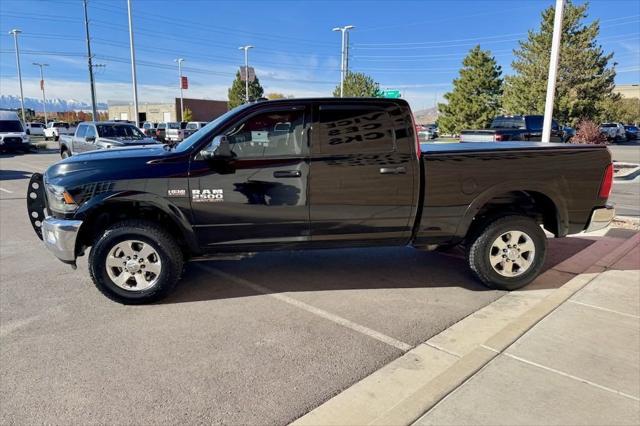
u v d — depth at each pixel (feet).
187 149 14.35
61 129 141.59
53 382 10.27
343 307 14.51
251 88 198.29
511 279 15.67
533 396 9.37
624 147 111.04
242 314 13.96
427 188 14.92
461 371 10.25
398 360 11.21
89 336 12.48
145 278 14.67
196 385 10.18
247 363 11.10
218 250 14.90
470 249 15.75
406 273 17.79
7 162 66.54
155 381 10.33
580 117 109.50
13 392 9.89
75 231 13.96
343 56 139.95
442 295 15.56
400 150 14.70
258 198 14.40
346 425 8.77
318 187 14.51
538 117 55.52
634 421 8.64
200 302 14.89
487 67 142.00
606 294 14.69
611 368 10.40
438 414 8.83
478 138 52.34
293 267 18.45
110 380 10.36
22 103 172.24
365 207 14.83
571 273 17.28
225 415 9.14
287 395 9.80
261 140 14.38
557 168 15.48
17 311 14.11
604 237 22.34
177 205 14.16
